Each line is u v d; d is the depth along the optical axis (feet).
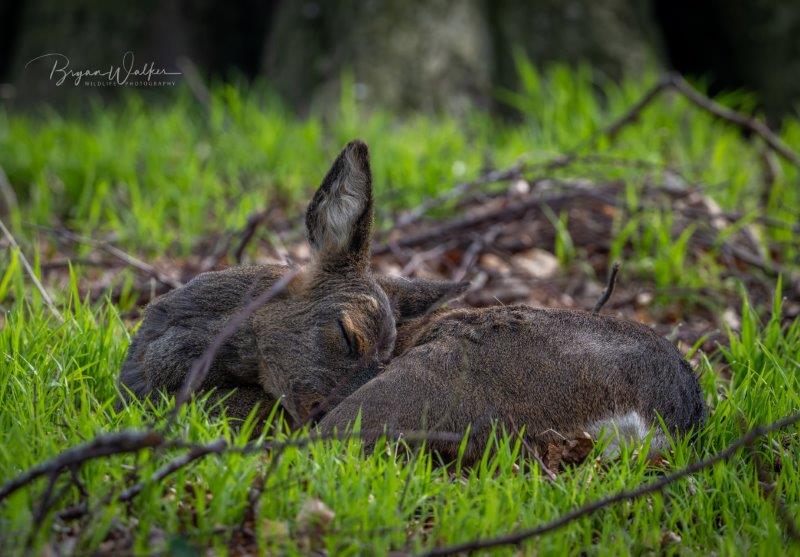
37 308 30.99
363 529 20.20
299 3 69.10
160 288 37.11
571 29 67.72
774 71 69.00
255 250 40.88
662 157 53.21
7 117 65.67
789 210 43.57
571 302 38.47
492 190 47.57
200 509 20.12
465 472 24.03
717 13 71.20
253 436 26.23
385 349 25.85
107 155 51.06
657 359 24.91
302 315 25.85
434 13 65.72
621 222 43.45
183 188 48.11
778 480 23.09
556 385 24.17
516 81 66.95
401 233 44.27
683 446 24.18
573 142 53.26
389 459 22.57
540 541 20.24
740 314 37.45
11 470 20.61
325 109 63.10
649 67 66.28
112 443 18.30
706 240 42.60
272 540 19.74
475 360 24.38
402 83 64.18
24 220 44.47
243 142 53.36
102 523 18.89
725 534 22.06
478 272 40.70
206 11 73.15
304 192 49.19
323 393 25.23
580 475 23.02
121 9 70.33
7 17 75.41
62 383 25.40
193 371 20.93
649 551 21.04
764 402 26.63
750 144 61.46
